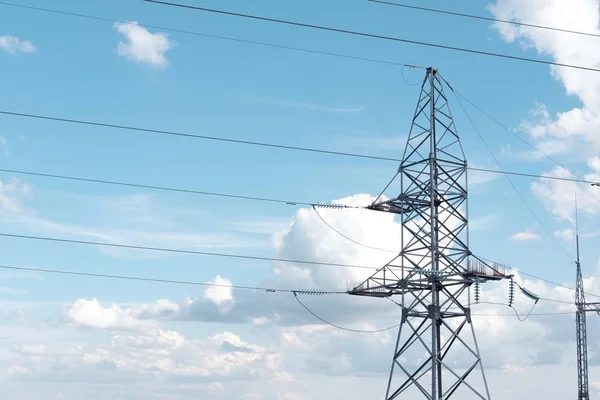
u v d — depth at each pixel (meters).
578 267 112.81
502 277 82.25
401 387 81.31
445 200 82.56
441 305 81.75
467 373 79.62
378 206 84.25
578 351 111.88
